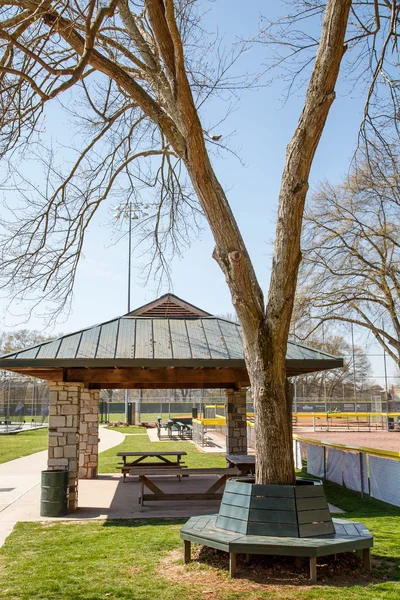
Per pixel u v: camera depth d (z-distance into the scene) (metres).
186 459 18.95
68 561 6.56
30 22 6.11
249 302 6.45
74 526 8.87
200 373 11.48
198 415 41.44
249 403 36.28
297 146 6.40
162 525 8.91
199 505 11.02
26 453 21.05
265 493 6.11
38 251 9.08
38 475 15.44
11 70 5.59
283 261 6.38
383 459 10.65
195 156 6.61
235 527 6.16
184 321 11.96
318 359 10.52
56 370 10.61
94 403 15.46
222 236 6.66
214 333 11.41
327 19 6.38
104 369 10.98
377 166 9.52
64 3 6.80
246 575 5.71
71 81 5.96
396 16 7.74
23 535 8.16
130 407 41.03
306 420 41.47
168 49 6.69
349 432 32.06
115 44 7.64
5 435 30.11
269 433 6.30
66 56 8.13
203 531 6.20
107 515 9.90
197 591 5.29
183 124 6.58
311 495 6.12
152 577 5.80
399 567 5.98
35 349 10.00
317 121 6.36
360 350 42.31
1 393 39.06
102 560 6.57
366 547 5.82
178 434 28.86
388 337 24.70
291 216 6.38
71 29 6.69
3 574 6.05
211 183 6.68
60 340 10.47
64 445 10.47
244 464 11.74
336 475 13.23
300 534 5.86
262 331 6.40
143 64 7.63
